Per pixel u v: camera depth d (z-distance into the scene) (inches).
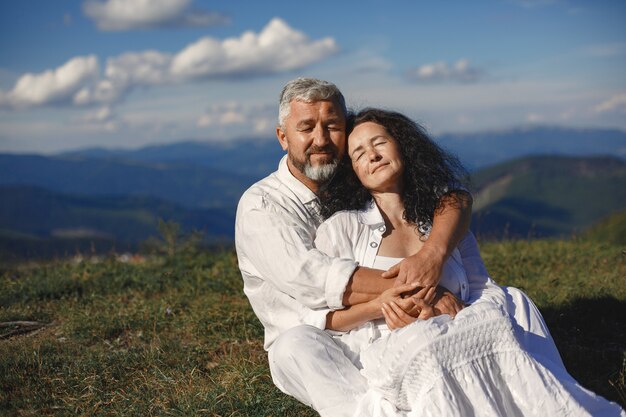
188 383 179.5
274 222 158.2
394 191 161.2
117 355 201.3
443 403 125.6
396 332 135.3
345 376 142.7
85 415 164.1
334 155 163.0
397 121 163.0
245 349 206.1
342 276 146.8
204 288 284.5
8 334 235.1
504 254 336.8
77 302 271.7
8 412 169.8
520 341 139.0
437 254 147.3
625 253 295.9
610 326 219.3
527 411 129.0
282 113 165.5
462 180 169.3
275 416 156.0
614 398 162.7
